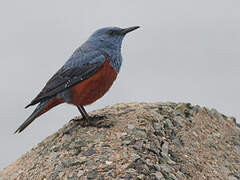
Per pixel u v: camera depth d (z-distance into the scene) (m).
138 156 12.10
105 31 13.69
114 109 14.89
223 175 12.94
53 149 13.39
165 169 12.07
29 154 14.42
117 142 12.76
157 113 14.55
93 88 13.20
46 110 13.48
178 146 13.44
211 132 14.84
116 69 13.59
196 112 15.54
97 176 11.60
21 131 13.06
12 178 13.27
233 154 14.16
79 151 12.71
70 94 13.25
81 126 13.79
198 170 12.69
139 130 13.23
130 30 13.86
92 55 13.24
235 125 16.08
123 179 11.39
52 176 12.16
